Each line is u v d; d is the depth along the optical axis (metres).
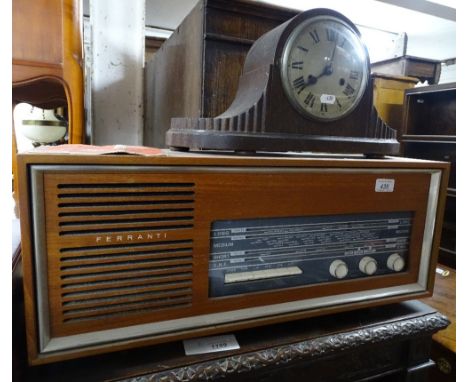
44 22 0.75
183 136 0.54
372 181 0.54
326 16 0.53
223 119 0.51
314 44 0.53
